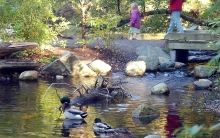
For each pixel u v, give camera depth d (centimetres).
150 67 1410
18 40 1452
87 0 1614
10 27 1473
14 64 1297
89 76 1336
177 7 1499
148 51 1558
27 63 1317
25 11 1441
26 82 1213
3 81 1230
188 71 1410
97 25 1535
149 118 774
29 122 732
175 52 1533
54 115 793
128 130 666
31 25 1462
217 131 664
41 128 691
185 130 175
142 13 1792
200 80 1160
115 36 2036
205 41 1455
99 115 805
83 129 689
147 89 1112
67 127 701
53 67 1320
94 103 932
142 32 1880
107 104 920
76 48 1580
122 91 1022
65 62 1323
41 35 1465
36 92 1038
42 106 870
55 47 1575
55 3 1897
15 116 778
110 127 667
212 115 796
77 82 1209
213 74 1280
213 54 1702
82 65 1336
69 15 1953
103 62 1383
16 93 1021
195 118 771
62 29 1561
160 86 1049
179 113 816
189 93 1051
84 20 1563
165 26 1767
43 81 1234
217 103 914
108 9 1802
